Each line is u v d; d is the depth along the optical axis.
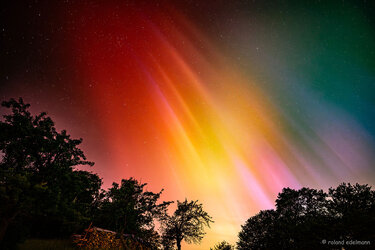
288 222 31.48
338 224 17.08
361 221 15.95
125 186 27.59
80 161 16.80
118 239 23.80
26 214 12.24
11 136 14.00
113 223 29.67
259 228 37.03
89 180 16.16
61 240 21.33
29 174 11.88
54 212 12.39
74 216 13.73
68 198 14.35
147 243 28.48
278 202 36.44
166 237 39.06
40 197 11.91
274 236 32.09
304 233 19.06
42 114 15.66
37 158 14.59
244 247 37.03
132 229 31.28
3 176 11.10
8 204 10.96
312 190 34.12
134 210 27.53
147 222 31.45
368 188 26.50
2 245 11.90
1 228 11.07
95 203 28.20
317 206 32.31
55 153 15.54
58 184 13.84
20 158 14.38
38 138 14.56
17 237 12.90
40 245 17.12
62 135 16.06
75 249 19.05
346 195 26.88
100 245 21.78
